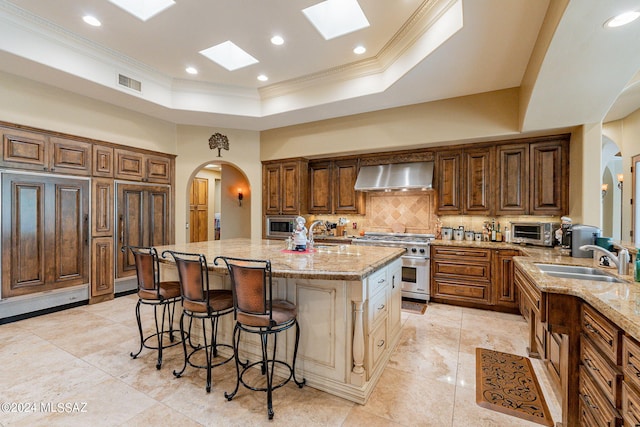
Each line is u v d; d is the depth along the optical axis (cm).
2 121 328
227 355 265
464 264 398
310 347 221
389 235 496
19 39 296
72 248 387
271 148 557
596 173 321
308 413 191
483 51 277
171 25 307
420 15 281
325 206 539
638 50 212
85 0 272
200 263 218
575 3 170
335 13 318
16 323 337
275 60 378
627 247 224
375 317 226
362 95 395
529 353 266
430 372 240
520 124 353
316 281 217
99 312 375
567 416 166
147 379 228
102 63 364
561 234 331
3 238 330
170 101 444
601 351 141
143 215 470
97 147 412
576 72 242
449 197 434
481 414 191
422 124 420
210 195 886
